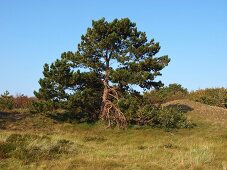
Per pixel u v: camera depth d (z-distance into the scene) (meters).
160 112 33.41
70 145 17.16
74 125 33.69
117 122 33.06
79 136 25.42
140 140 26.09
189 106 42.28
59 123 33.84
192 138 25.50
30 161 13.99
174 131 31.94
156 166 13.73
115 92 34.97
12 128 29.86
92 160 14.09
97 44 34.66
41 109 33.06
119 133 30.55
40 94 33.53
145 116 33.16
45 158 14.54
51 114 35.75
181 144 21.39
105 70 35.53
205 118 37.62
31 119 33.75
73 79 33.31
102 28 35.16
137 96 35.47
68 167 12.90
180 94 56.06
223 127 34.28
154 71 34.84
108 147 19.61
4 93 40.31
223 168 13.32
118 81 33.78
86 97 33.38
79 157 14.73
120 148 19.03
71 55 35.53
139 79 33.03
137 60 35.59
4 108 38.53
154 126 33.31
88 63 34.97
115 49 35.41
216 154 16.73
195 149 16.84
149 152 16.91
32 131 29.06
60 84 33.38
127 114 32.81
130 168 13.31
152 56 35.75
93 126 33.62
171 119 33.16
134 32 36.00
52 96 33.59
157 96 46.25
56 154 15.26
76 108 33.91
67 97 33.53
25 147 15.15
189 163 14.10
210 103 51.84
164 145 19.86
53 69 33.44
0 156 14.24
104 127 33.16
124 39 35.47
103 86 35.97
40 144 15.70
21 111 36.88
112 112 34.09
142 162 14.48
